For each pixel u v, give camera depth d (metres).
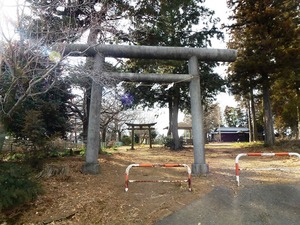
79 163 9.06
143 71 12.62
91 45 6.94
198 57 8.59
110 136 29.58
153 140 29.58
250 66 15.48
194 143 8.30
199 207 5.77
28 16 6.24
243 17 16.61
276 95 20.20
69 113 12.51
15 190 5.37
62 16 8.05
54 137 8.30
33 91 7.66
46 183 6.66
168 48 8.41
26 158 7.43
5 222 5.04
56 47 5.97
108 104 17.17
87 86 9.57
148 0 9.98
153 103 17.89
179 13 12.92
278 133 29.08
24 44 5.51
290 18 15.39
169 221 5.27
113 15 8.44
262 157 12.49
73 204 5.72
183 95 16.97
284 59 14.80
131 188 6.77
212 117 39.62
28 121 7.43
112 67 9.94
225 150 16.78
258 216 5.52
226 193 6.45
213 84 15.98
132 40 9.78
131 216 5.38
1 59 5.30
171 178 7.64
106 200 5.97
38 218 5.20
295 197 6.32
